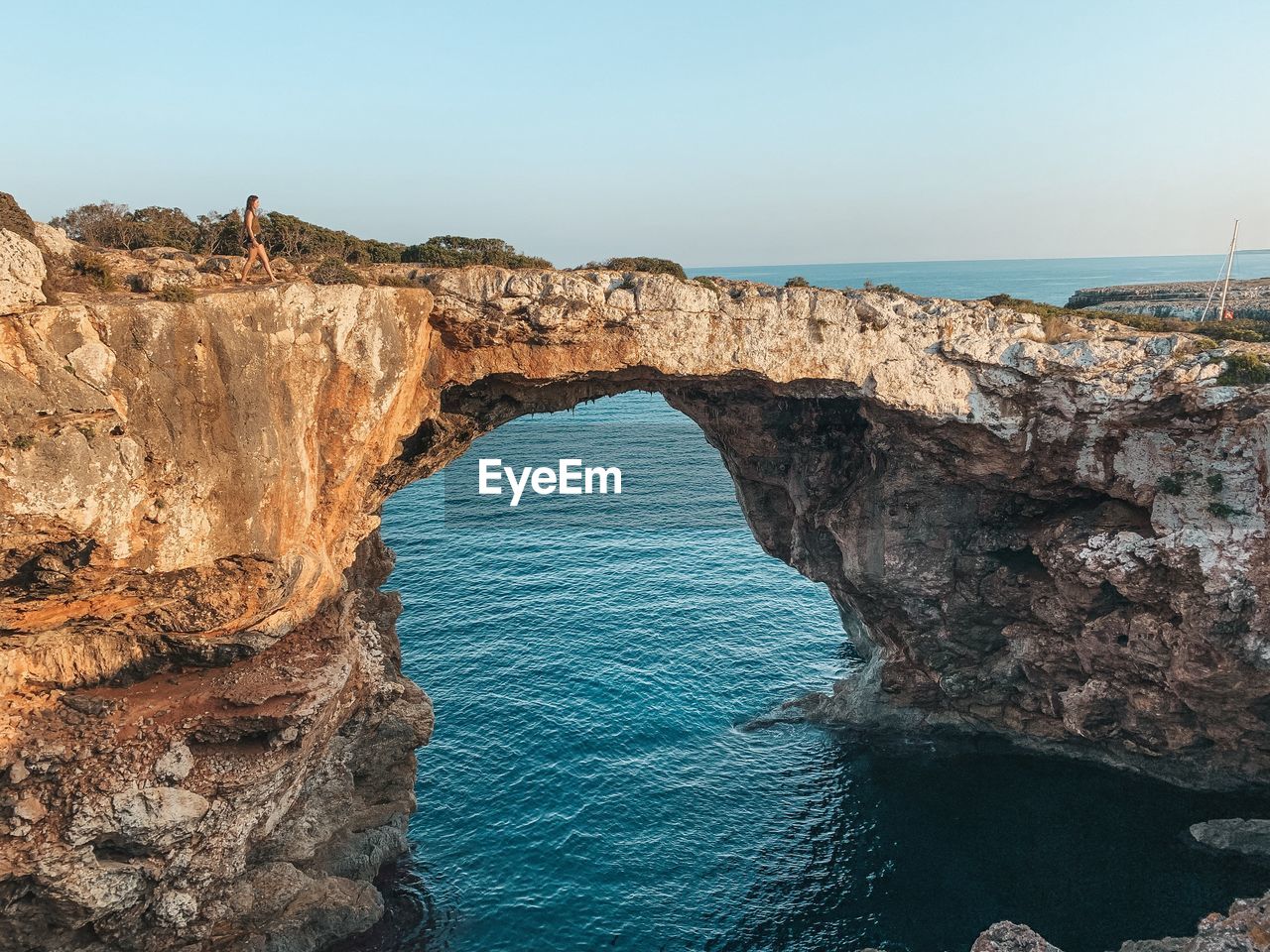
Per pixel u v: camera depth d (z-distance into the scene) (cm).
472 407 3566
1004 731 4322
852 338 3678
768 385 3803
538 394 3662
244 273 2703
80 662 2434
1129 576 3656
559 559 6719
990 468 3975
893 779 4041
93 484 2031
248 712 2567
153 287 2491
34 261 1942
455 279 3125
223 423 2345
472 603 5819
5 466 1884
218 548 2395
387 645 3981
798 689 4850
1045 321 3922
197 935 2583
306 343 2619
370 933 3017
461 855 3441
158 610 2439
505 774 3944
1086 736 4022
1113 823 3641
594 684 4747
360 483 3038
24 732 2273
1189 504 3506
